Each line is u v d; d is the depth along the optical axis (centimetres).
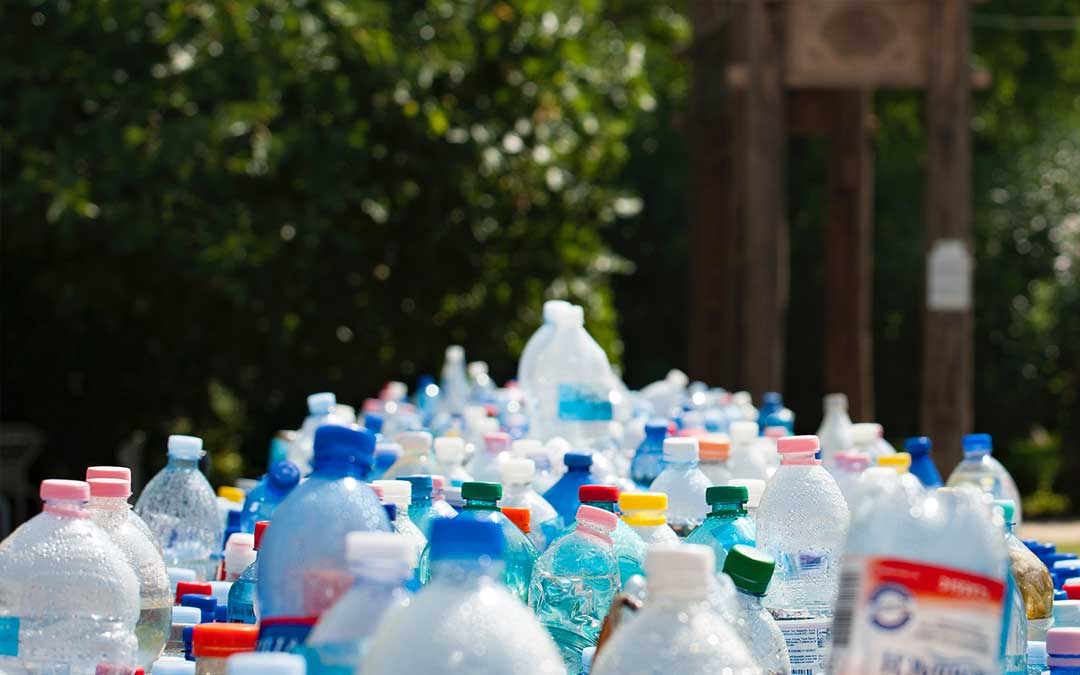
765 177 1310
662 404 724
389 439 521
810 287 2403
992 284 2362
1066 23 2405
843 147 1529
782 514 332
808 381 2394
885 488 210
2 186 1255
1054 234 2386
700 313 1550
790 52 1304
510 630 202
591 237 1523
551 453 464
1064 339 2317
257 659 183
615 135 1543
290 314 1409
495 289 1475
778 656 274
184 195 1248
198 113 1270
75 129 1277
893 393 2394
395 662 198
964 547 200
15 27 1279
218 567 427
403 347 1473
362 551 202
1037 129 2502
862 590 202
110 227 1261
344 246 1348
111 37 1270
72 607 287
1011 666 307
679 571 220
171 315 1447
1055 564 400
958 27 1298
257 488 436
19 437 1439
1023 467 2241
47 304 1538
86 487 297
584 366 531
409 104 1342
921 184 2433
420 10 1421
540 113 1443
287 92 1316
